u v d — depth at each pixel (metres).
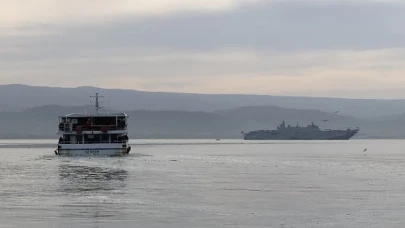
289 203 75.75
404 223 61.97
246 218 64.38
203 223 61.31
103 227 58.44
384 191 90.56
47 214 65.31
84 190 88.88
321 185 100.12
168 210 69.00
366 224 61.34
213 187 95.12
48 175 117.81
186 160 186.75
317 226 60.34
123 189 90.81
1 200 76.50
